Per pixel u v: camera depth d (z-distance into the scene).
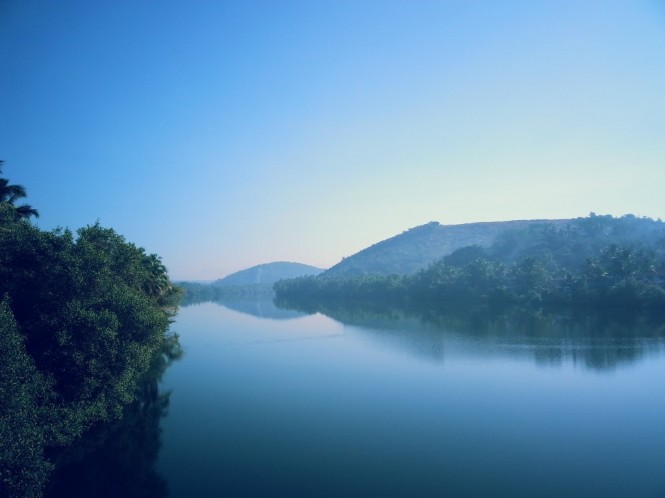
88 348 31.89
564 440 34.03
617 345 68.19
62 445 31.88
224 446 33.56
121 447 33.44
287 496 26.31
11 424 22.77
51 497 26.61
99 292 36.56
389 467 29.94
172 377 54.91
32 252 33.28
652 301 104.25
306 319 125.12
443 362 60.59
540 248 197.12
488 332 85.88
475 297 142.00
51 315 31.92
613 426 36.56
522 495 26.30
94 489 27.47
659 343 68.94
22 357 25.88
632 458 30.95
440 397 44.94
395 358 64.19
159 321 42.59
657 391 45.31
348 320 116.81
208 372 57.38
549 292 124.94
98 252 37.06
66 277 33.44
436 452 32.16
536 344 71.25
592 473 28.91
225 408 42.50
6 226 39.00
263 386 50.16
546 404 42.16
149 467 30.19
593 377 50.84
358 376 54.19
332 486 27.45
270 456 31.77
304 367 59.88
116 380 34.88
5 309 26.22
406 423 37.91
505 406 41.75
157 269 75.44
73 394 31.89
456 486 27.38
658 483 27.56
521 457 31.28
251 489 27.19
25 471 22.59
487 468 29.67
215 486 27.55
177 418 39.84
